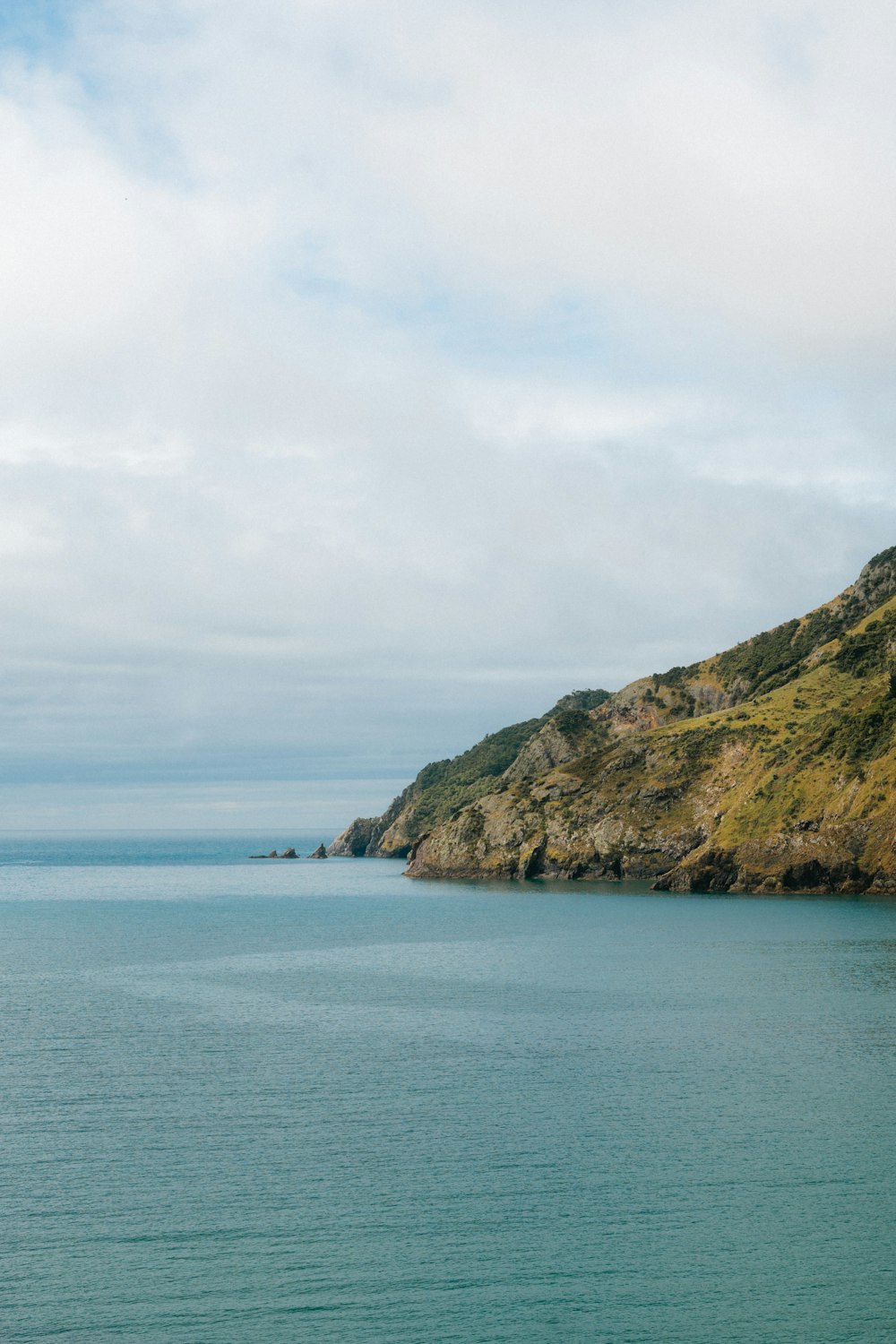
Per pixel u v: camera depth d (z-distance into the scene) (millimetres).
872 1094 52688
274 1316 31953
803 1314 32156
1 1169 43438
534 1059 60500
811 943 110875
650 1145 45594
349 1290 33438
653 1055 61031
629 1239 36750
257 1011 77562
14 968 104312
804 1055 60906
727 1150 44906
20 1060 61719
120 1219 38500
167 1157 44719
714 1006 76062
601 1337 30969
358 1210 39156
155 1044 65875
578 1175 42344
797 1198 40031
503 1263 35125
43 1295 33156
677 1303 32750
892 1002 76812
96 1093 54406
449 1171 42812
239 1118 49906
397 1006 78500
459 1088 54594
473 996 82375
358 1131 47781
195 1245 36469
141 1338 30906
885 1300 32969
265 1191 40969
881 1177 41875
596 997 80750
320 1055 62031
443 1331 31266
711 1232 37281
